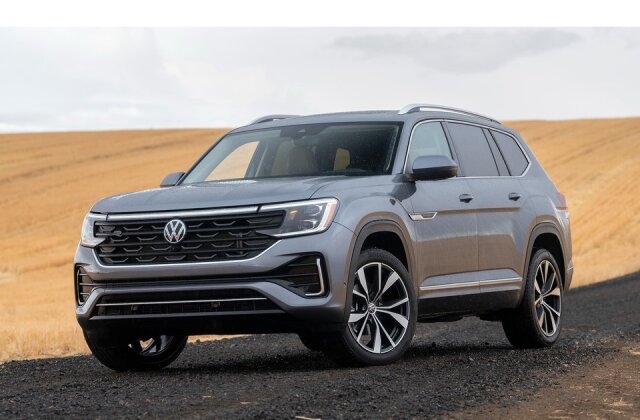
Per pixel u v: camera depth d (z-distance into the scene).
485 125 9.14
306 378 6.29
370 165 7.62
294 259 6.54
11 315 19.05
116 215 6.92
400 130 7.93
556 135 61.59
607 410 5.11
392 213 7.20
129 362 7.46
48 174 49.25
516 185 9.04
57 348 11.12
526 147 9.68
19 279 29.78
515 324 8.96
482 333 11.38
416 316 7.34
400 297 7.22
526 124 67.50
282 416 4.79
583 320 12.94
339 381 6.09
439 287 7.70
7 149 57.25
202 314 6.61
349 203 6.86
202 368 7.58
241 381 6.19
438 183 7.90
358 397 5.41
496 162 8.97
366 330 7.11
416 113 8.23
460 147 8.51
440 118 8.48
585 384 6.05
